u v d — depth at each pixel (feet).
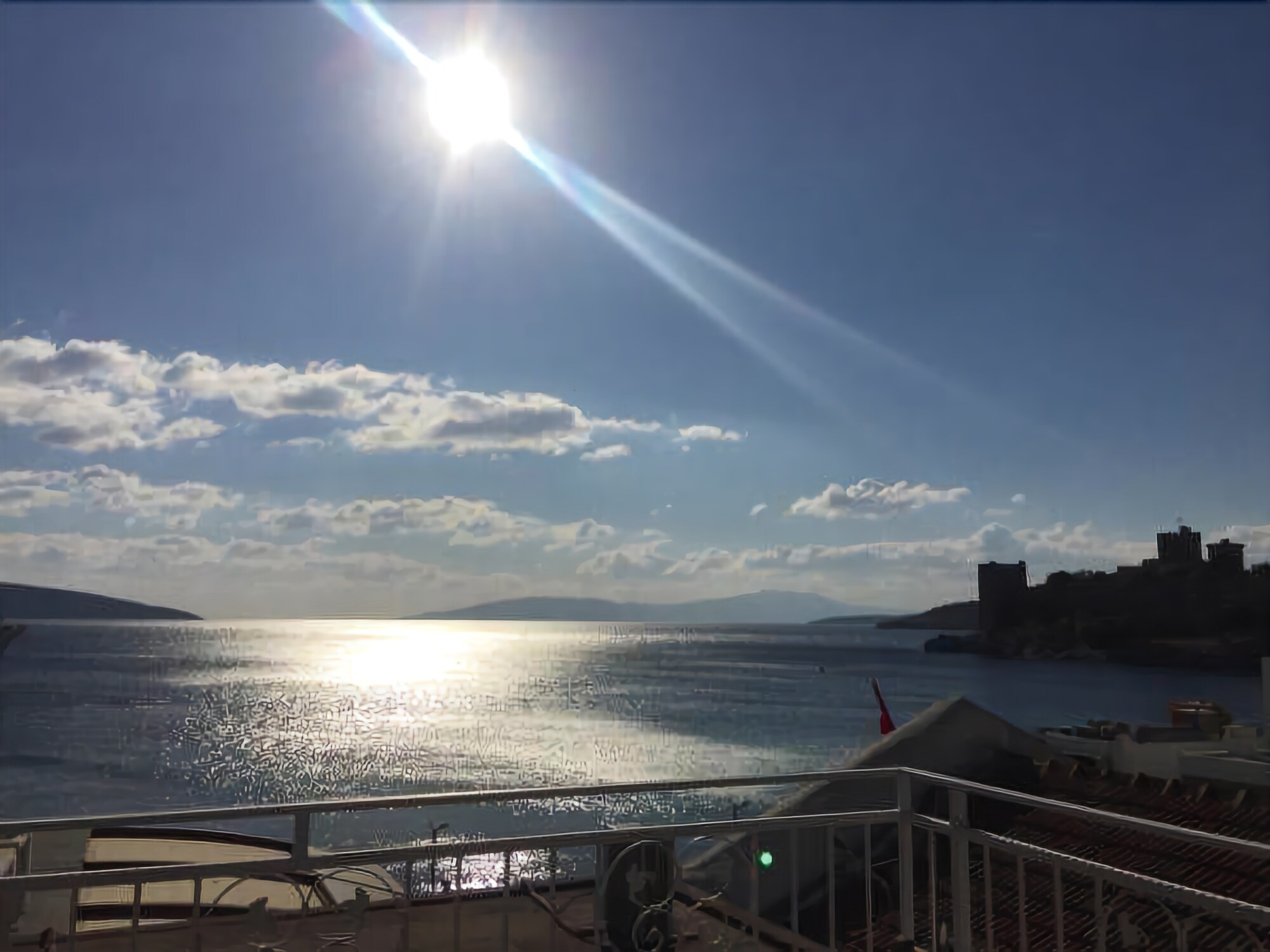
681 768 160.86
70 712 233.35
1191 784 41.16
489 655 577.02
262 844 24.63
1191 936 10.73
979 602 433.07
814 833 19.98
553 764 163.43
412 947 13.50
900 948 14.55
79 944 14.87
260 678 355.77
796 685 346.54
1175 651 340.18
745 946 14.75
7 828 11.36
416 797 13.10
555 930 13.78
